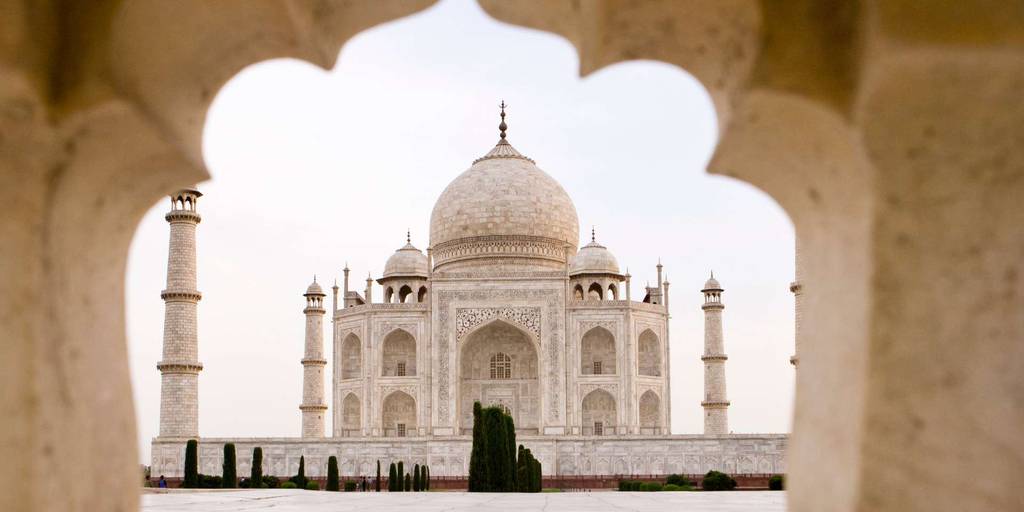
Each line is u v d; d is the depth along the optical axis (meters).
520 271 118.25
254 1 8.12
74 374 8.05
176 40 8.16
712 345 124.31
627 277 117.00
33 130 7.45
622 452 101.69
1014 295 7.31
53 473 7.71
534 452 102.06
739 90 7.89
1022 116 7.12
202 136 9.28
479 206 131.00
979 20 6.70
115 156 8.19
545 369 113.69
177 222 105.00
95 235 8.54
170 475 100.62
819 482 8.17
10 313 7.57
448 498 47.94
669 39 8.70
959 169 7.30
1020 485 7.21
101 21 7.50
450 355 114.50
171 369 102.62
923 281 7.36
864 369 7.45
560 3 8.70
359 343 122.62
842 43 7.46
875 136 7.28
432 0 9.33
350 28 9.28
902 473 7.32
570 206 136.75
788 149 8.34
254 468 82.94
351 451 103.06
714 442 100.44
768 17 7.52
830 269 8.40
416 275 132.12
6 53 7.10
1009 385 7.29
